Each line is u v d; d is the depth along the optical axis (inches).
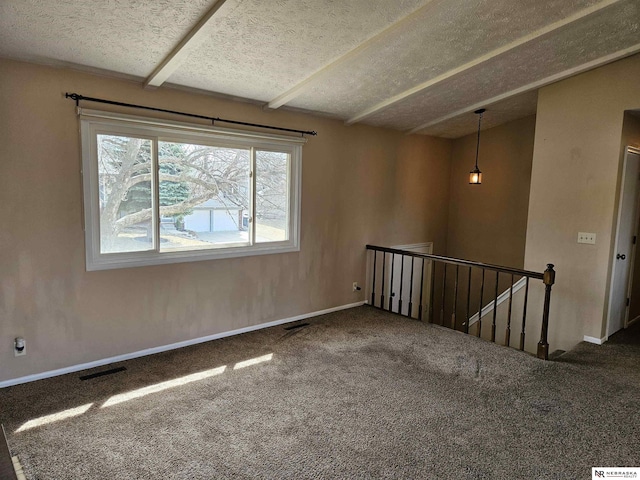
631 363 130.1
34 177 108.8
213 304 148.6
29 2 82.4
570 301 155.6
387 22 100.7
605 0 99.6
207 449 83.7
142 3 85.2
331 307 190.1
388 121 190.4
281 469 77.7
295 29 102.0
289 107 161.5
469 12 99.8
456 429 91.9
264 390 110.0
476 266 154.3
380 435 89.4
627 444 86.4
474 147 229.6
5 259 106.4
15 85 104.5
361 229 198.2
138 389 109.5
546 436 89.3
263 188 159.9
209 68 120.6
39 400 102.6
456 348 142.9
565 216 155.2
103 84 118.2
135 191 127.6
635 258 170.1
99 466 77.8
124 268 126.4
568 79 150.9
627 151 144.0
